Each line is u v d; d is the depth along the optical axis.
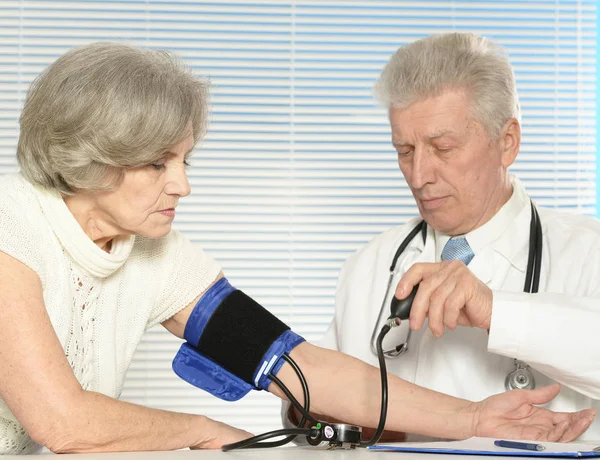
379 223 3.29
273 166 3.28
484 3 3.35
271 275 3.27
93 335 1.27
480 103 1.53
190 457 0.91
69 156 1.10
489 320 1.29
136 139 1.08
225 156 3.27
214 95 3.28
